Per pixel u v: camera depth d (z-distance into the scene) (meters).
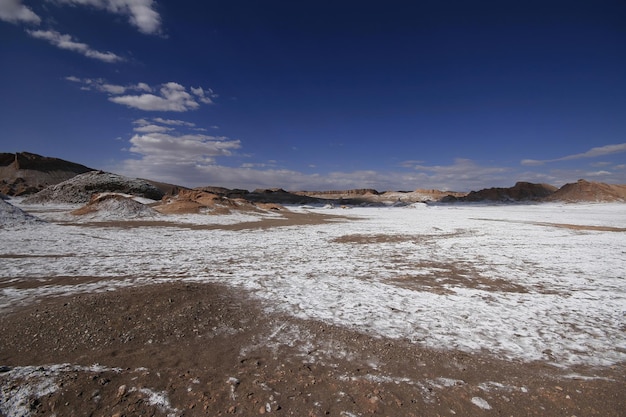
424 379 4.57
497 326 6.66
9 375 4.07
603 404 4.07
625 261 14.21
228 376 4.47
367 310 7.45
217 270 11.35
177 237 20.56
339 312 7.27
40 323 5.82
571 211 68.56
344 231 26.70
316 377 4.52
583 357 5.38
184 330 5.89
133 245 16.75
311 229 27.92
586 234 25.47
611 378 4.72
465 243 19.97
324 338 5.86
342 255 15.17
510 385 4.47
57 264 11.72
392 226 32.38
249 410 3.75
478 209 84.94
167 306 6.64
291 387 4.25
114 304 6.53
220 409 3.76
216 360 4.95
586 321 7.04
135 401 3.79
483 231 27.80
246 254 14.93
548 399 4.15
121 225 26.11
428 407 3.93
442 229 29.45
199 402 3.86
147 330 5.77
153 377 4.32
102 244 16.69
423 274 11.51
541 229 29.70
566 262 13.94
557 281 10.66
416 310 7.55
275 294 8.49
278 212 50.62
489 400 4.10
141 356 4.98
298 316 6.94
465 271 12.09
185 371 4.55
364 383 4.39
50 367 4.41
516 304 8.16
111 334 5.59
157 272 10.83
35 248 14.78
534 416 3.82
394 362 5.04
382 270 12.02
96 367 4.55
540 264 13.49
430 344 5.74
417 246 18.55
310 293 8.70
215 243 18.39
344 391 4.20
